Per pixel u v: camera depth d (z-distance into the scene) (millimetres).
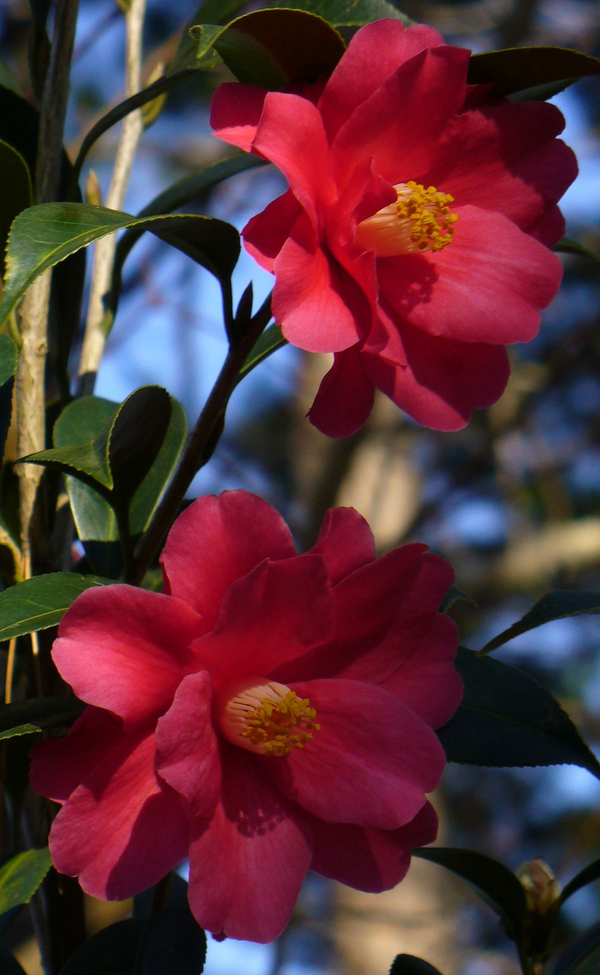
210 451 779
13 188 785
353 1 789
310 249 723
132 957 752
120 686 708
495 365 743
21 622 726
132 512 837
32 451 797
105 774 710
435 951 1599
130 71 892
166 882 765
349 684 731
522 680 783
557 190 746
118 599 708
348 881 726
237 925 709
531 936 813
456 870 813
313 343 712
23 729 721
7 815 824
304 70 741
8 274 708
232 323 752
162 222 737
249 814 724
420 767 723
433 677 738
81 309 854
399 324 743
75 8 807
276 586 716
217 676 729
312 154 725
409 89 726
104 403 843
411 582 733
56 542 833
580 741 775
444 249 744
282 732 723
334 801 722
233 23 726
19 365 799
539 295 738
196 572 720
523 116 741
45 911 796
